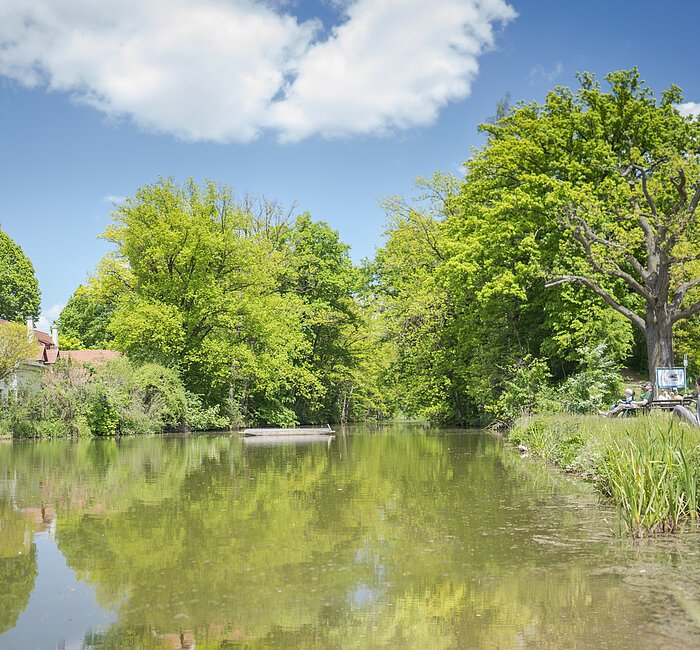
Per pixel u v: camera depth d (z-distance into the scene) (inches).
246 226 1679.4
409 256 1501.0
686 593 208.5
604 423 557.9
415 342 1397.6
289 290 1846.7
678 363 1357.0
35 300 2272.4
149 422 1286.9
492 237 1095.0
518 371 1079.6
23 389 1187.3
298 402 1914.4
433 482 471.2
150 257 1457.9
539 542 279.4
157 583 225.1
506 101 1680.6
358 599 207.0
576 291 1066.7
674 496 299.0
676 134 1072.2
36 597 211.0
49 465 633.6
